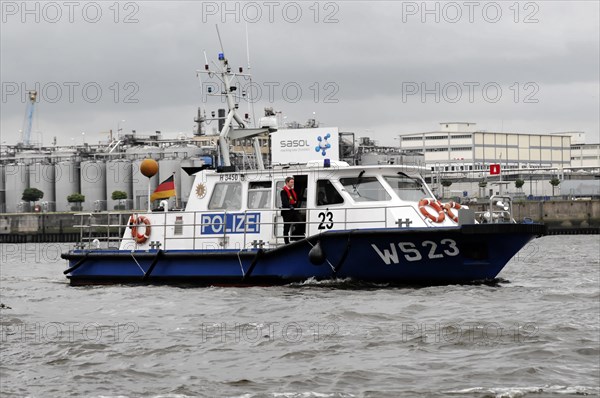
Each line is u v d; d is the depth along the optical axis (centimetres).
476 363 4212
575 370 4062
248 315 5722
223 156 7656
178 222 7438
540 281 8300
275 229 7025
